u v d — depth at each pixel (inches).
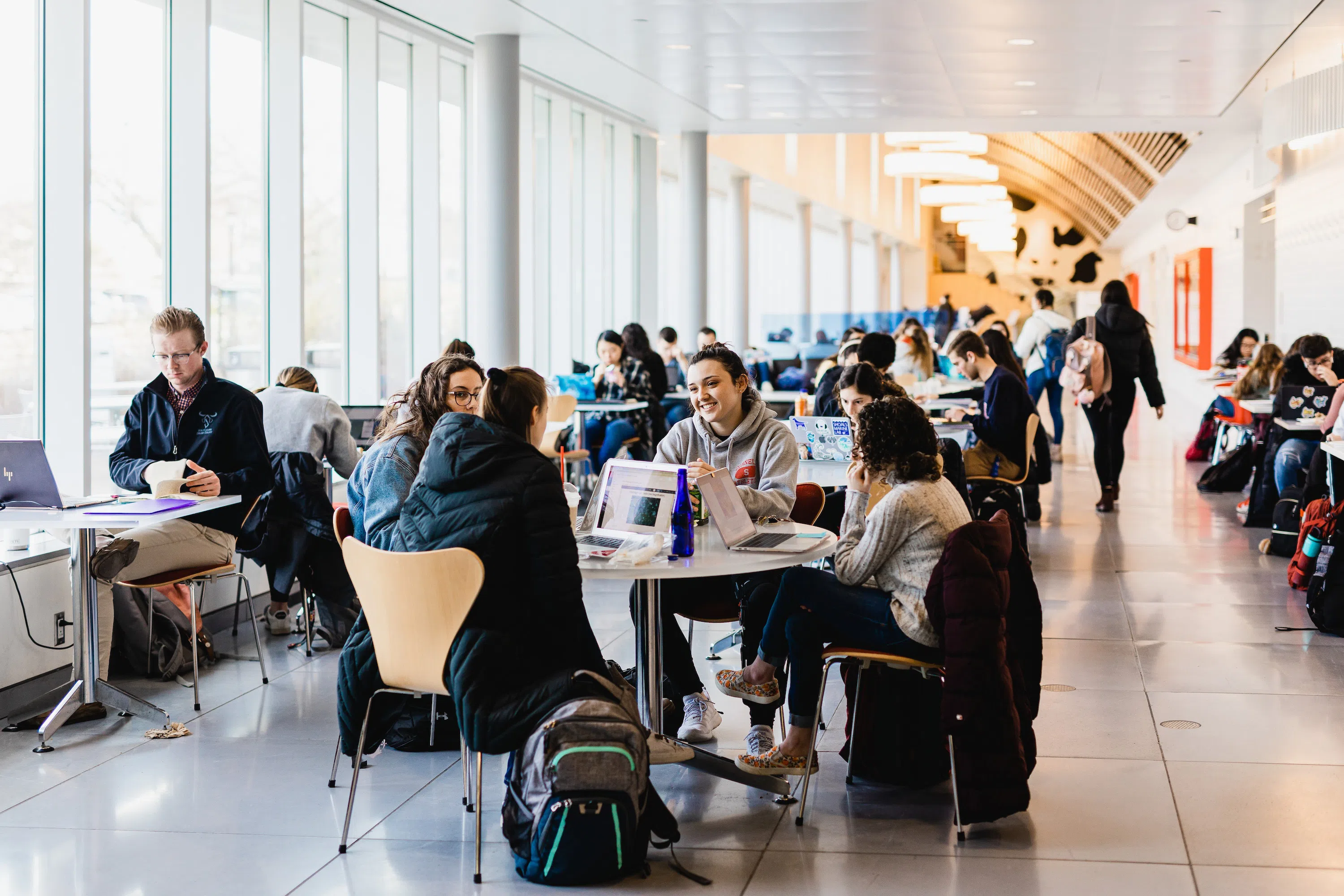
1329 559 227.5
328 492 244.1
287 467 217.8
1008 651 140.3
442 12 341.7
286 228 305.3
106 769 159.8
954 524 140.1
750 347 726.5
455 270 428.5
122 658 206.8
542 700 124.7
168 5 265.4
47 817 142.9
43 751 166.9
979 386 349.7
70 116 225.6
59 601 199.9
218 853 132.0
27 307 227.1
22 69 223.3
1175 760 158.9
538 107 487.5
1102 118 523.2
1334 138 461.4
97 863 129.3
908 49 386.3
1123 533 341.1
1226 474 420.2
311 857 130.8
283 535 218.4
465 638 126.9
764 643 150.4
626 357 417.7
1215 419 508.4
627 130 550.3
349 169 343.9
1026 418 285.1
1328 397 313.4
